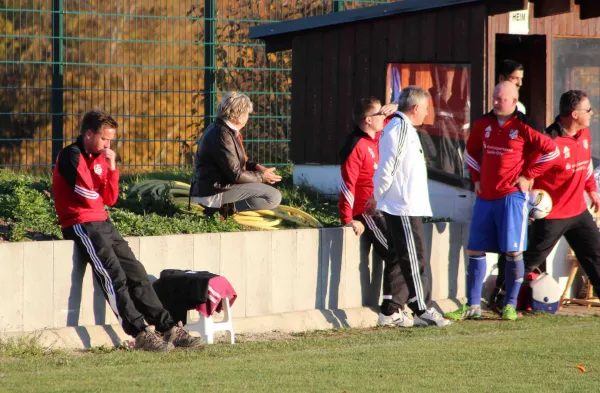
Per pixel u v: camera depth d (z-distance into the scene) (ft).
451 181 127.54
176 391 67.97
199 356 87.92
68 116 156.56
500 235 110.93
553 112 131.64
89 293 95.55
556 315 118.62
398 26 133.90
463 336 100.99
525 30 126.52
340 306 112.47
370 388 70.54
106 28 162.20
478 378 75.72
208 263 103.35
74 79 160.15
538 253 117.29
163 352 89.92
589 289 127.95
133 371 77.61
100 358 85.97
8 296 90.89
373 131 111.24
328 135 144.77
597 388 72.33
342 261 112.37
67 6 160.04
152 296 94.07
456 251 121.60
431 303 109.91
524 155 109.91
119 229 104.88
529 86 136.67
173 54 160.86
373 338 100.37
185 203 121.90
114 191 94.89
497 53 140.87
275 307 107.96
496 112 109.70
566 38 131.64
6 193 121.29
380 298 115.75
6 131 153.48
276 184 149.59
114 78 160.04
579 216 116.78
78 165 91.76
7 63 153.38
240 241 105.29
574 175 115.65
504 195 110.32
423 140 131.54
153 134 159.12
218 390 68.69
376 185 105.81
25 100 155.63
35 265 92.27
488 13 120.88
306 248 109.70
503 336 100.27
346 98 141.90
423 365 81.41
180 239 101.45
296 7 166.71
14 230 98.53
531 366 81.56
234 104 110.73
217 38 162.71
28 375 75.15
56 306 93.61
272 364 81.51
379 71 137.08
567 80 132.67
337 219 126.11
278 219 119.96
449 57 126.52
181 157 160.35
